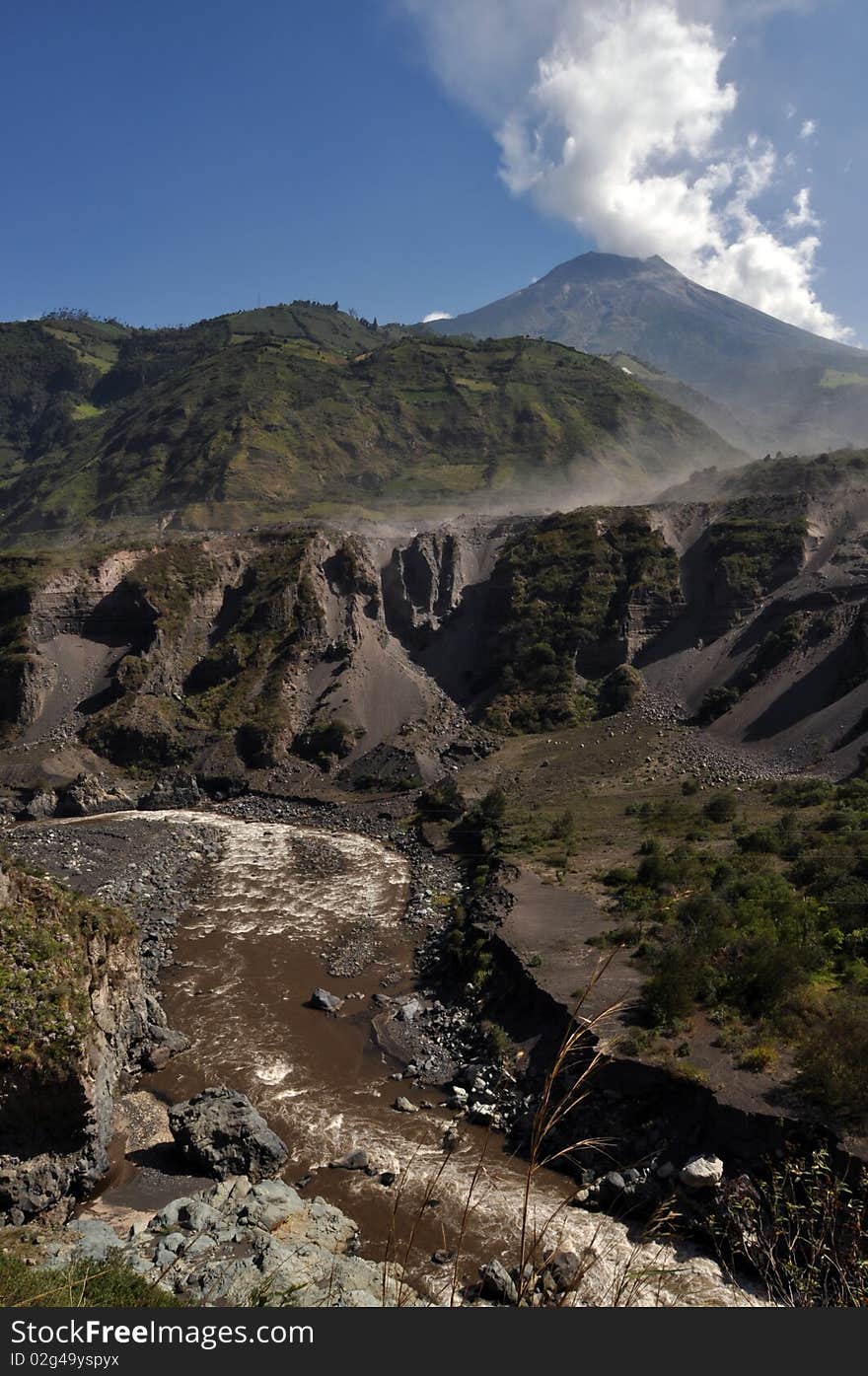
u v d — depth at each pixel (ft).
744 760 257.96
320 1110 112.68
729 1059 99.19
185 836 238.68
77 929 111.96
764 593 330.13
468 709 326.24
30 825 257.14
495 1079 115.55
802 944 121.60
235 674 339.57
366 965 158.61
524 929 146.51
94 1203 92.38
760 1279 64.13
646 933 137.08
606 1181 89.76
